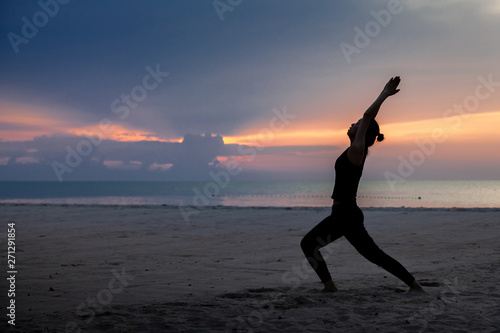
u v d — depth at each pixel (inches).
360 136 186.2
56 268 279.0
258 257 322.0
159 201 1846.7
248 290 207.3
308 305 172.7
